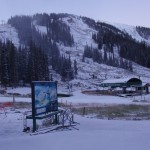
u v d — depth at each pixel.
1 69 106.31
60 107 37.94
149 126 18.48
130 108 38.03
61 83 136.88
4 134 16.53
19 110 31.25
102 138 11.84
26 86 112.50
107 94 87.81
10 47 120.25
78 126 18.47
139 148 9.61
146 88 94.81
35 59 118.00
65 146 10.55
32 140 12.16
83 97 76.38
